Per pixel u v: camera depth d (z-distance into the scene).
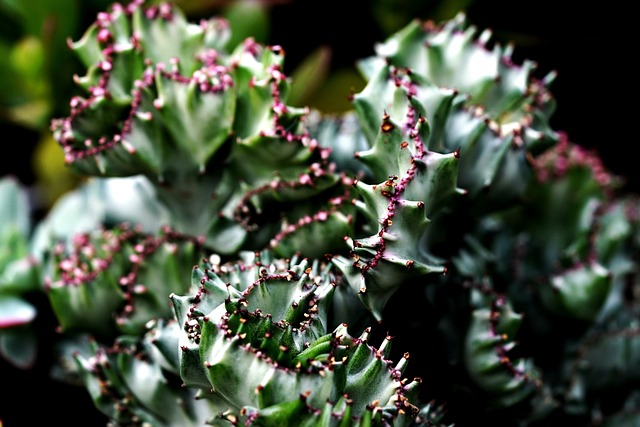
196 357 0.50
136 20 0.56
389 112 0.54
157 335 0.54
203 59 0.57
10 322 0.62
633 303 0.65
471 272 0.58
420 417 0.53
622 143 0.80
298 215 0.56
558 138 0.58
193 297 0.51
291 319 0.51
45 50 0.74
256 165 0.55
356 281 0.52
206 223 0.58
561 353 0.62
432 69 0.57
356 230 0.55
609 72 0.77
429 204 0.53
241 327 0.50
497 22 0.75
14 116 0.77
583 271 0.60
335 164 0.57
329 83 0.75
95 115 0.55
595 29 0.75
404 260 0.52
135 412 0.56
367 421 0.50
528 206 0.63
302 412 0.49
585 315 0.61
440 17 0.75
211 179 0.57
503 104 0.57
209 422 0.52
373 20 0.77
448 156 0.53
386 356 0.51
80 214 0.66
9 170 0.83
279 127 0.54
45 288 0.61
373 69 0.58
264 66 0.55
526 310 0.61
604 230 0.63
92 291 0.57
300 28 0.78
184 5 0.73
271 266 0.52
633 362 0.62
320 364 0.49
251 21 0.73
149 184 0.59
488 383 0.56
